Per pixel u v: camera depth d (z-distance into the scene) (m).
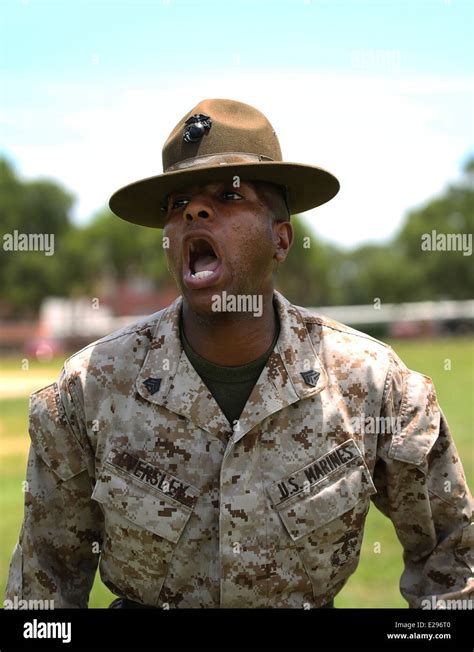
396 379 2.24
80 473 2.23
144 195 2.28
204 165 2.11
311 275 63.41
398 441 2.20
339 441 2.15
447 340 36.09
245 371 2.17
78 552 2.32
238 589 2.08
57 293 53.12
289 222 2.24
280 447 2.13
